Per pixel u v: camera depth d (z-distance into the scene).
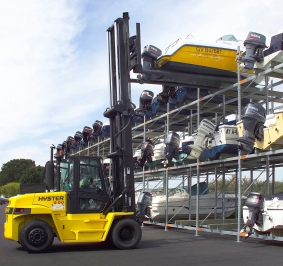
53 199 8.70
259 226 9.32
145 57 11.36
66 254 8.12
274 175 12.53
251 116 9.23
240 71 11.13
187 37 11.70
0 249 8.98
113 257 7.67
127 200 9.38
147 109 14.16
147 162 14.58
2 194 70.06
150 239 10.66
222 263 6.91
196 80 12.14
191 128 14.12
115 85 10.09
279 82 11.57
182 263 6.94
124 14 10.08
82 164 9.06
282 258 7.41
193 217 14.72
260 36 9.89
